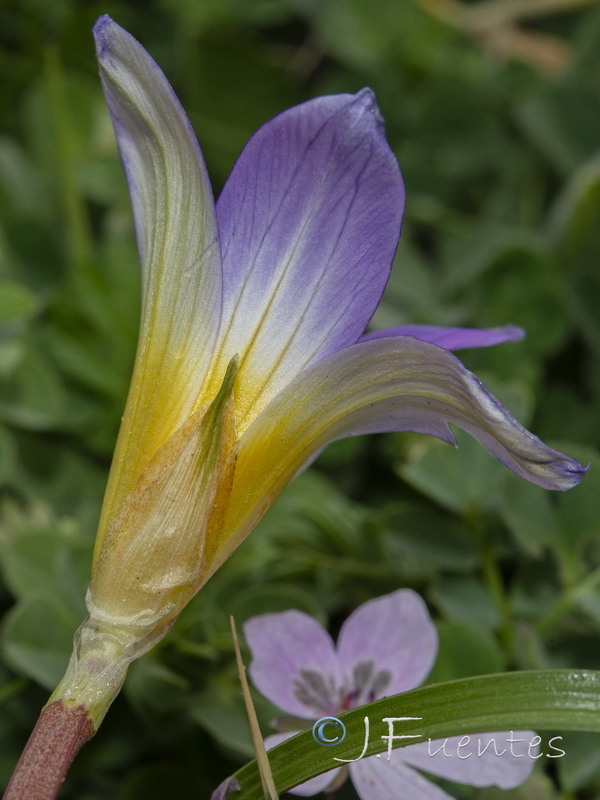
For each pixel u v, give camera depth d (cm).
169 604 10
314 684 12
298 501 13
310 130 10
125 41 10
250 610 12
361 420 11
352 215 10
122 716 13
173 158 10
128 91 10
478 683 10
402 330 11
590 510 13
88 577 13
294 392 10
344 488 15
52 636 12
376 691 12
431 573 13
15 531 14
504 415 10
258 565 13
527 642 12
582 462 13
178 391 10
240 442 10
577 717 10
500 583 13
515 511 13
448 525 13
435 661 12
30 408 14
